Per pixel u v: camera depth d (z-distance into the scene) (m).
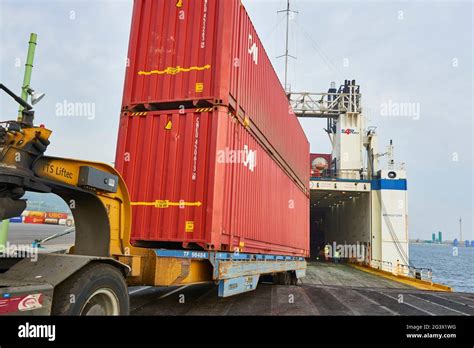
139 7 7.82
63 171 4.04
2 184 3.38
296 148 14.66
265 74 9.98
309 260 40.28
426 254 173.38
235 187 7.34
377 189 28.52
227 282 6.93
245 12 8.14
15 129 3.45
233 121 7.32
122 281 4.31
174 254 6.51
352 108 31.42
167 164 6.93
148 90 7.38
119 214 4.99
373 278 21.67
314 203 40.44
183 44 7.32
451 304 11.82
